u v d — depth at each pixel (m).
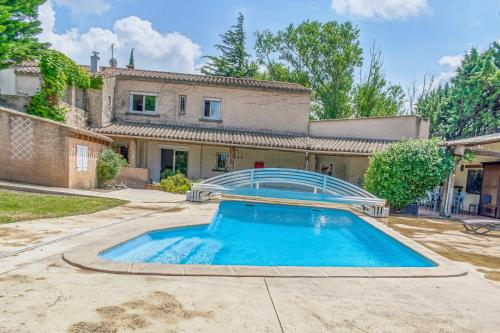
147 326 2.81
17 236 5.51
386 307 3.63
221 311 3.22
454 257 6.29
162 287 3.73
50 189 10.91
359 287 4.22
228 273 4.35
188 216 8.74
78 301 3.20
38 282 3.61
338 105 32.44
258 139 18.22
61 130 11.88
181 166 19.78
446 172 12.55
